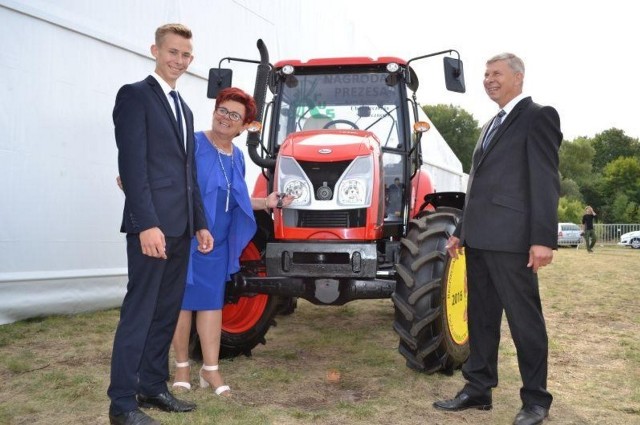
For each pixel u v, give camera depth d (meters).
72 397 3.10
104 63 5.51
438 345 3.38
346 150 3.68
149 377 2.87
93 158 5.42
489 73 2.89
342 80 4.49
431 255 3.39
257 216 3.94
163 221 2.64
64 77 5.13
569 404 3.12
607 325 5.30
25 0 4.73
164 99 2.70
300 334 4.86
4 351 3.99
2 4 4.57
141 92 2.61
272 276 3.53
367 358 4.04
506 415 2.93
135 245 2.60
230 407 2.94
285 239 3.62
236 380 3.50
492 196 2.84
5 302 4.74
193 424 2.69
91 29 5.31
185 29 2.72
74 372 3.55
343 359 4.04
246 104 3.12
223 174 3.17
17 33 4.75
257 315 3.99
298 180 3.61
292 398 3.18
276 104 4.52
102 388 3.25
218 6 7.15
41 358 3.85
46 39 4.98
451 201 4.14
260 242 3.98
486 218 2.85
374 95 4.44
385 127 4.38
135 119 2.55
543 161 2.72
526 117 2.81
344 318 5.56
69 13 5.12
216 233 3.16
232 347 3.95
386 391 3.29
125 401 2.54
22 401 3.03
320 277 3.48
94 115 5.42
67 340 4.34
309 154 3.67
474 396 2.98
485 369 2.99
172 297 2.84
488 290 2.99
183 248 2.79
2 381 3.37
